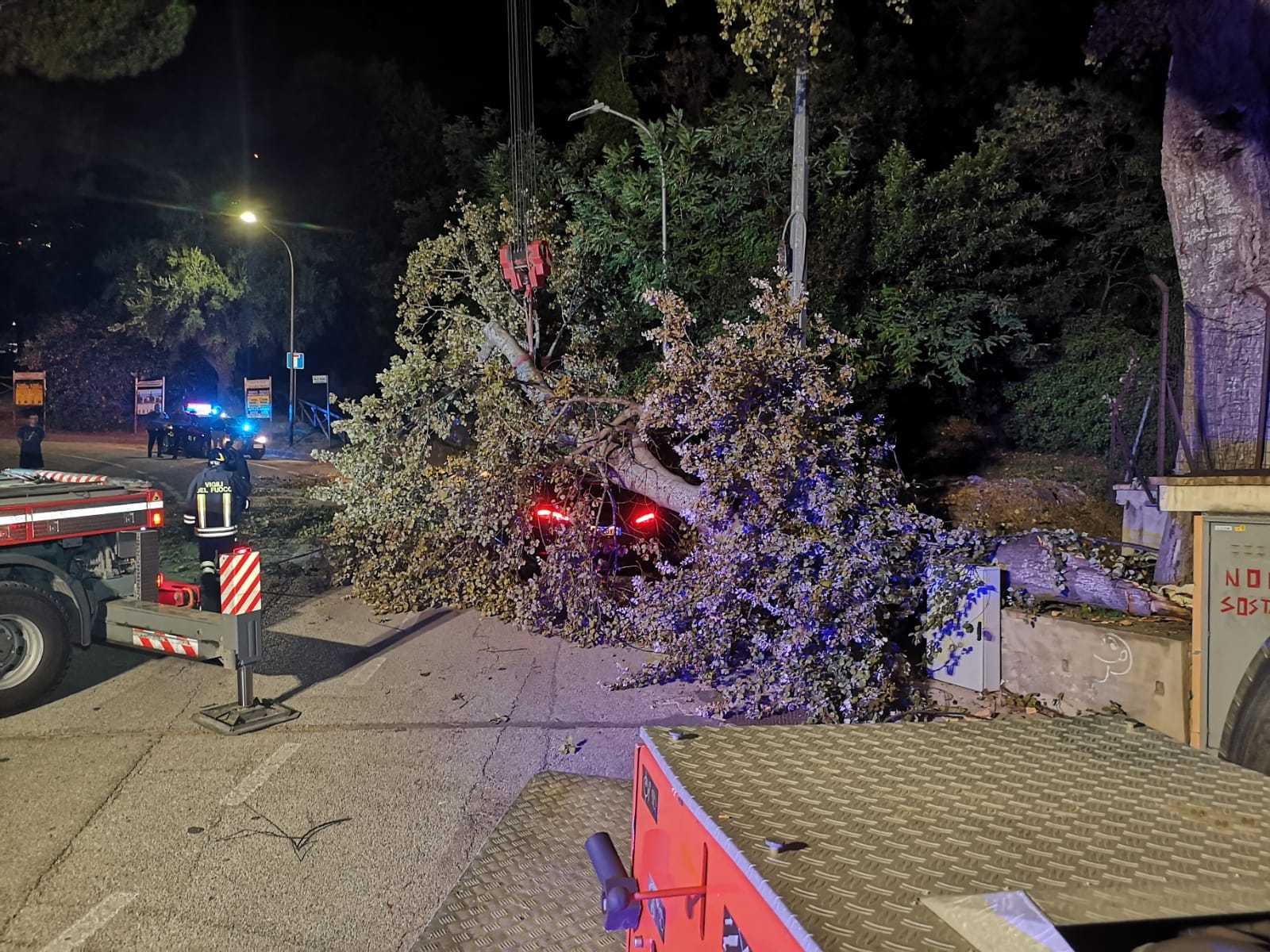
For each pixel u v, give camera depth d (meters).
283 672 7.71
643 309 12.80
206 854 4.65
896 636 6.89
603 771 5.66
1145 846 1.85
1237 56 7.05
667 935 2.19
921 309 13.63
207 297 34.06
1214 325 7.36
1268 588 3.83
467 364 10.63
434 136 26.83
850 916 1.56
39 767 5.72
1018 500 12.59
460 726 6.46
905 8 8.42
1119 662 5.59
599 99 19.02
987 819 1.97
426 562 9.47
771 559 6.74
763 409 7.17
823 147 14.87
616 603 8.73
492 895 4.00
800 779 2.18
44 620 6.60
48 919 4.06
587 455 8.87
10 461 23.91
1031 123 16.08
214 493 9.43
